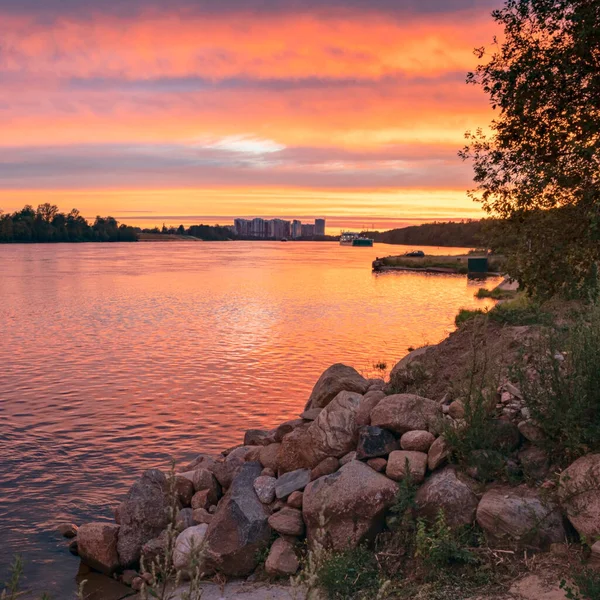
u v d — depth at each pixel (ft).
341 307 170.60
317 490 24.39
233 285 253.85
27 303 185.37
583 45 39.60
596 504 19.62
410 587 19.92
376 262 361.92
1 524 36.73
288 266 419.95
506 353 30.35
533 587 18.13
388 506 23.24
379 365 88.43
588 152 39.11
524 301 62.03
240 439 55.01
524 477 22.49
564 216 44.62
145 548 28.81
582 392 22.62
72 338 119.14
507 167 46.14
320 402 35.04
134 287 244.83
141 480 31.50
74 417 62.59
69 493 42.06
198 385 77.77
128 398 70.90
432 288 235.20
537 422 23.40
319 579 20.72
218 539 25.03
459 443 23.66
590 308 29.27
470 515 21.83
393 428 26.48
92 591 28.14
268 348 105.40
